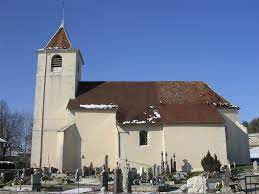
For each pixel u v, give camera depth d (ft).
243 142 142.00
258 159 180.55
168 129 134.62
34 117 143.95
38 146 141.28
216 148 133.18
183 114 138.10
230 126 143.64
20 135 244.63
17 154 242.58
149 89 153.38
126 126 135.44
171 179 104.22
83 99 144.87
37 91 146.51
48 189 85.20
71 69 148.25
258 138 264.52
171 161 131.64
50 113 144.36
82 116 139.44
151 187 82.64
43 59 149.69
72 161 135.03
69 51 149.38
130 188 79.51
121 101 145.28
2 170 117.19
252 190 76.23
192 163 131.85
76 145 136.77
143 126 135.54
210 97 149.18
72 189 86.38
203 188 75.20
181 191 80.12
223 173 108.58
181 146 133.18
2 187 91.30
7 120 231.50
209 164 119.03
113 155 136.77
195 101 146.72
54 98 145.79
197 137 133.90
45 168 128.26
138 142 134.51
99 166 135.44
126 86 154.51
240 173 111.65
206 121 134.72
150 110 140.87
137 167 132.16
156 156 133.69
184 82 157.89
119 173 78.59
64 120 143.54
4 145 217.15
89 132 138.21
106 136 138.41
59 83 147.02
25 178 105.60
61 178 110.63
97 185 96.12
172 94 150.30
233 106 145.69
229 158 139.74
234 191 75.61
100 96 147.54
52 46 152.35
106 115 140.15
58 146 132.87
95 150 136.98
